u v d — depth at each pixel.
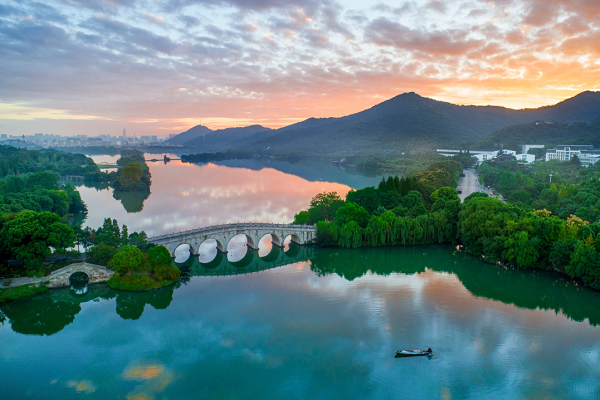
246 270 172.00
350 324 122.69
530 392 93.06
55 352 109.12
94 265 146.75
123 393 92.38
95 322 125.25
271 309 133.00
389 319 125.88
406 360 104.44
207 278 161.75
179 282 156.50
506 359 105.50
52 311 133.12
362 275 166.25
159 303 138.38
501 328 121.31
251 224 195.50
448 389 93.94
